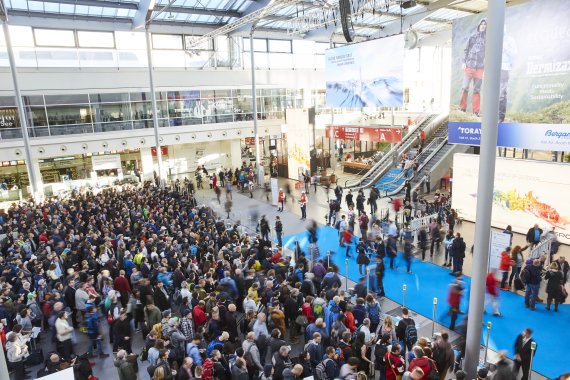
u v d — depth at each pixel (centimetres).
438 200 1952
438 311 1140
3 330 910
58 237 1414
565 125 1356
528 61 1438
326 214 2144
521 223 1723
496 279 1091
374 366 827
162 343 743
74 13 2472
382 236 1556
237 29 3031
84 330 1023
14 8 2294
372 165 3045
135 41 2739
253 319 898
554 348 946
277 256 1230
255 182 2969
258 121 3194
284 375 672
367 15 3062
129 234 1481
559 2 1327
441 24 3547
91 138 2559
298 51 3469
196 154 3366
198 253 1302
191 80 2894
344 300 943
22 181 2605
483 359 909
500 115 1557
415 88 3819
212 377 699
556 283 1085
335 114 3422
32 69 2344
